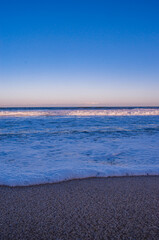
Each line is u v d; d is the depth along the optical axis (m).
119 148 5.31
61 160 4.07
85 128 9.59
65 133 8.02
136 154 4.63
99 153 4.73
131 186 2.49
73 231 1.53
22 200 2.08
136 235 1.48
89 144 5.86
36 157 4.34
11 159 4.15
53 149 5.18
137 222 1.66
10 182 2.55
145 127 9.98
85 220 1.69
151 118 16.28
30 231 1.53
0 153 4.72
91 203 2.01
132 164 3.75
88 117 17.77
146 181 2.68
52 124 11.50
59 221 1.67
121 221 1.67
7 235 1.47
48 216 1.75
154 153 4.73
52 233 1.51
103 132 8.27
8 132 8.24
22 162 3.90
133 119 15.17
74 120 14.40
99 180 2.72
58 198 2.13
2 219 1.70
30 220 1.69
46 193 2.27
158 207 1.92
